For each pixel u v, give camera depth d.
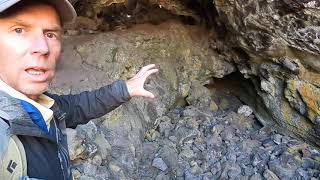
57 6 0.77
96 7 2.54
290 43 2.22
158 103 2.74
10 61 0.74
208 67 2.96
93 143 2.13
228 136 2.75
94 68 2.40
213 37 2.82
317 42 2.06
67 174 0.88
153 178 2.35
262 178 2.42
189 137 2.71
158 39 2.74
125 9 2.75
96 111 1.16
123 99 1.18
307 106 2.46
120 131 2.35
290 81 2.47
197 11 2.75
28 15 0.72
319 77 2.32
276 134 2.78
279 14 2.03
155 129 2.76
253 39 2.37
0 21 0.72
